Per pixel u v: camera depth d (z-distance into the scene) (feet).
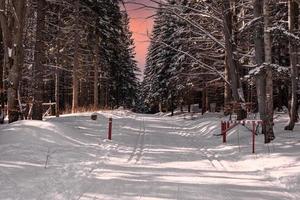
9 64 68.08
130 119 119.75
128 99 227.20
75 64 127.24
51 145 52.39
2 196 28.91
